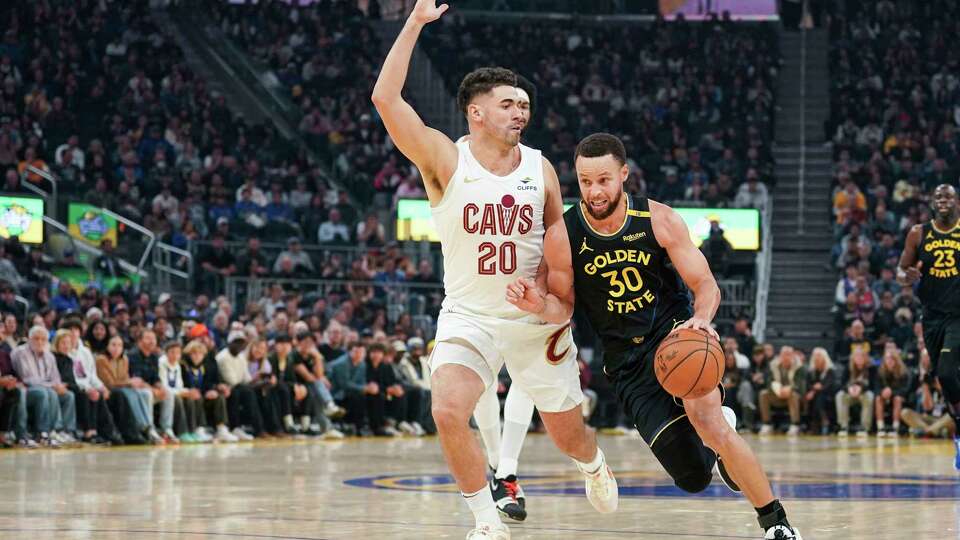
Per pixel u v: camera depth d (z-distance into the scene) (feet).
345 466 32.58
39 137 69.36
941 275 29.81
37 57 77.92
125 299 56.59
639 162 82.43
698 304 14.85
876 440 52.75
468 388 15.64
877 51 93.50
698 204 69.41
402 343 55.62
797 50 94.22
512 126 15.79
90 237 62.85
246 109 84.53
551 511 20.61
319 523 18.44
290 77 86.63
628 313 15.57
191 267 63.31
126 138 72.79
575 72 91.50
